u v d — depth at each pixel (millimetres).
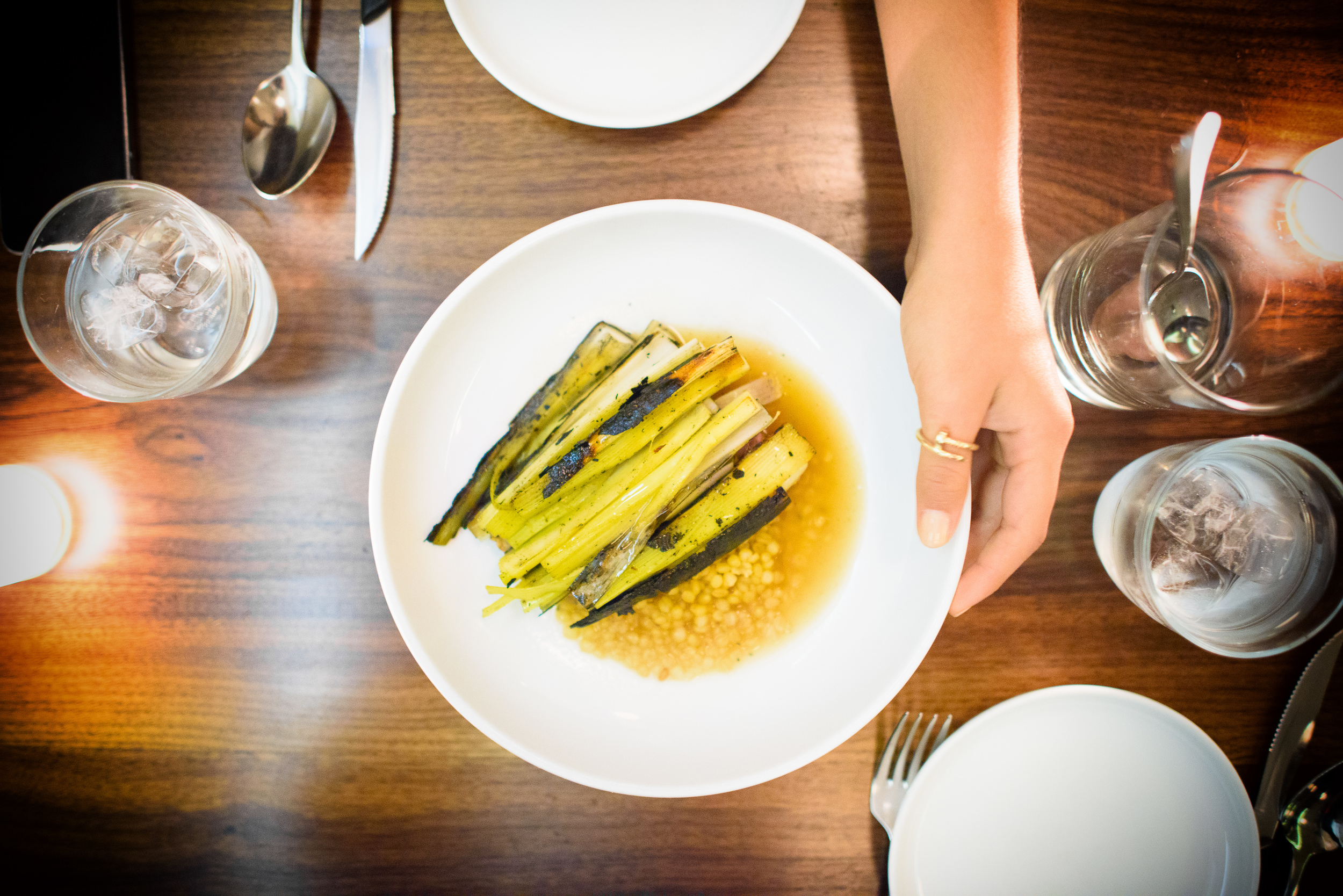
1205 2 541
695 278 548
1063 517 548
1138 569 523
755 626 559
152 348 540
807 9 541
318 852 549
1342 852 547
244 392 546
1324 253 500
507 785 547
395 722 547
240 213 543
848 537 563
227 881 550
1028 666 548
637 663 554
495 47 526
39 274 532
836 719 542
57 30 533
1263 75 543
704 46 532
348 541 548
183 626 549
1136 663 547
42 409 547
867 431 557
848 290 532
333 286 545
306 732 548
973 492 549
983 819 539
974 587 523
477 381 548
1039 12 542
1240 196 505
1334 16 541
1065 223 544
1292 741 540
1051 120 543
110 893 549
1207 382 533
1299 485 513
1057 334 537
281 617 548
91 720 549
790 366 557
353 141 542
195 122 542
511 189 542
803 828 549
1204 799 529
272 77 541
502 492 533
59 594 548
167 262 538
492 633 550
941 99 499
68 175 535
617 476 536
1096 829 537
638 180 543
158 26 540
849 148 543
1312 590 512
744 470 542
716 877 549
